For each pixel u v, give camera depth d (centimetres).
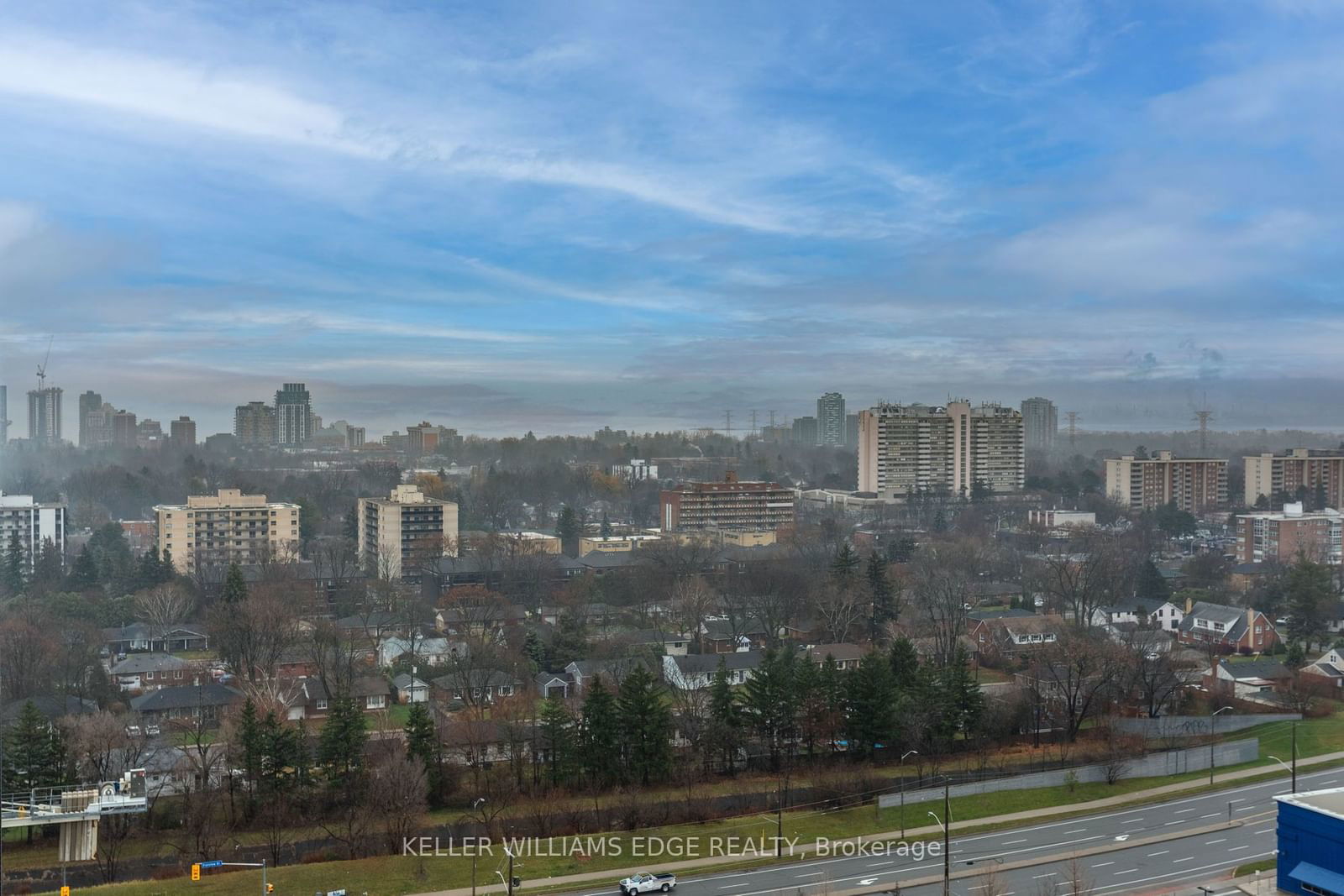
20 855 9400
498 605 18250
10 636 13912
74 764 10275
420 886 8706
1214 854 9419
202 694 13212
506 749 11681
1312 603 17512
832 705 11988
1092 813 10581
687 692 13062
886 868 9119
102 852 9350
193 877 8219
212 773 10706
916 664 13200
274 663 14788
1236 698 14112
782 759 11969
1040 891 8519
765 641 17338
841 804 10700
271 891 8475
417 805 10088
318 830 9962
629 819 10212
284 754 10412
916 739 11775
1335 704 14238
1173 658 14612
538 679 14862
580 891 8644
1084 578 19962
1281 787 11225
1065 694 13162
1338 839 8006
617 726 11162
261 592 17600
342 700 10988
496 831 9938
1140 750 11981
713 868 9106
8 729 10569
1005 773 11462
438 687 14188
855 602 17912
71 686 13875
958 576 19138
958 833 10025
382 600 19000
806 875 8962
